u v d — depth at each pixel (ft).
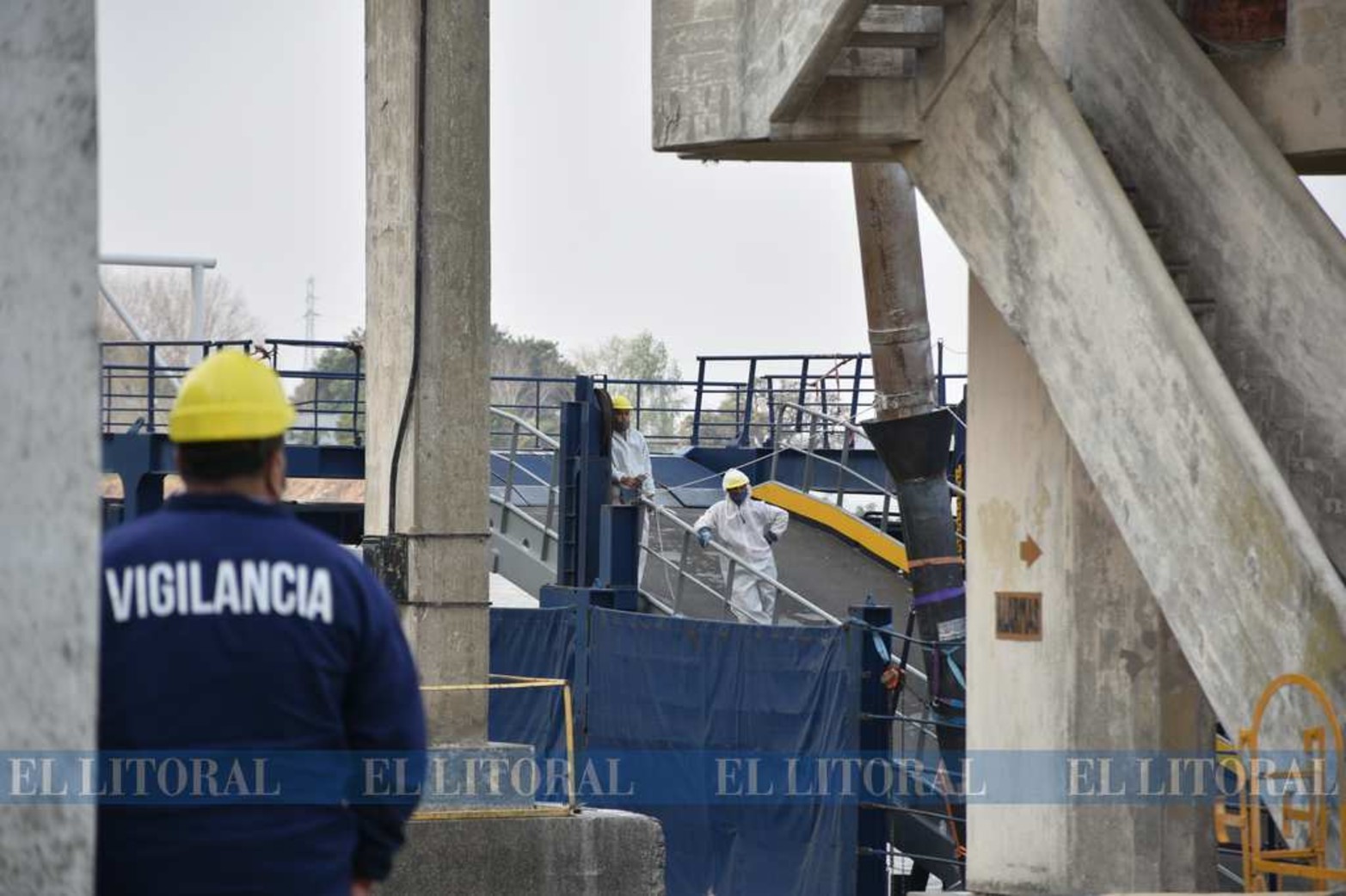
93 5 17.07
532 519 117.60
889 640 73.61
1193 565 42.75
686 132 52.39
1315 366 48.49
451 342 60.39
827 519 127.44
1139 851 53.06
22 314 17.24
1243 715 41.27
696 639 81.00
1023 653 55.11
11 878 17.29
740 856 77.36
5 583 17.29
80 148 17.08
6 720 17.34
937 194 50.49
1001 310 48.91
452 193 60.49
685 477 149.28
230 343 125.90
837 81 50.85
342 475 126.11
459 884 58.34
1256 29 56.75
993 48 48.88
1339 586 38.91
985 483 56.65
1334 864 37.78
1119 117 54.13
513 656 95.20
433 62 60.39
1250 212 50.16
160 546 19.89
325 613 20.04
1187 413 42.98
